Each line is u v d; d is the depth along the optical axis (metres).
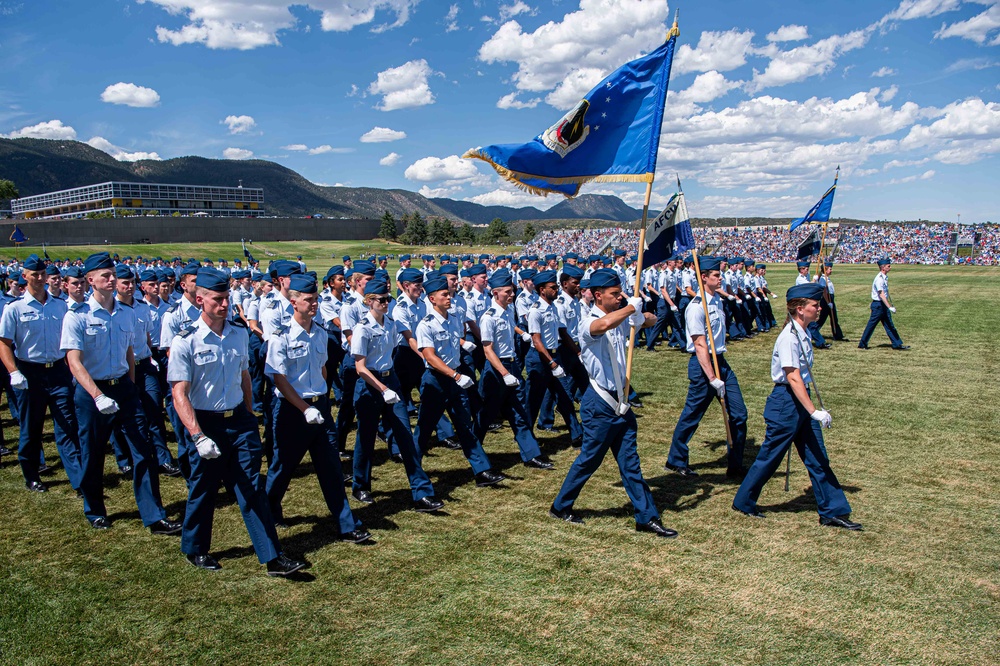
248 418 5.08
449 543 5.40
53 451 8.28
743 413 6.80
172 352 4.72
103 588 4.71
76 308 5.64
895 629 4.06
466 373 8.58
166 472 7.40
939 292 28.36
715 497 6.32
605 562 5.00
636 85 6.07
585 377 8.52
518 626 4.14
